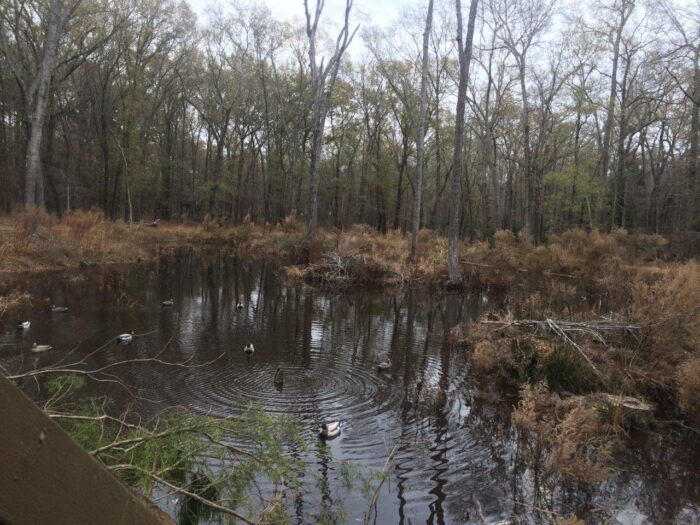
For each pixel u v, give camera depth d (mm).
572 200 30672
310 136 42188
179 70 37719
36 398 6199
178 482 3752
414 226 20438
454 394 7375
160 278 17422
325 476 4898
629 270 14047
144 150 36781
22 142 33250
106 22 29203
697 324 7613
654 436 6172
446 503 4602
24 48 27984
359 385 7617
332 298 15617
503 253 20000
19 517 849
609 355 7891
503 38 27703
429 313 13727
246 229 32281
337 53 23453
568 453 5047
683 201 31562
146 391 6836
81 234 20312
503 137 36625
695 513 4605
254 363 8445
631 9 24859
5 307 10430
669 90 21203
